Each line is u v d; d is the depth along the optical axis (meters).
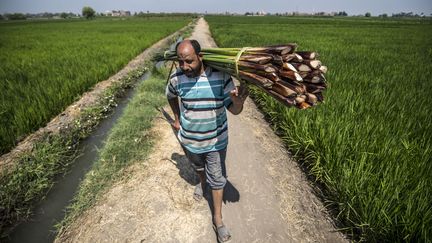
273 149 3.81
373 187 2.41
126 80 7.47
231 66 1.70
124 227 2.41
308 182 3.11
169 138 4.04
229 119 4.86
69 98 5.48
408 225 2.06
